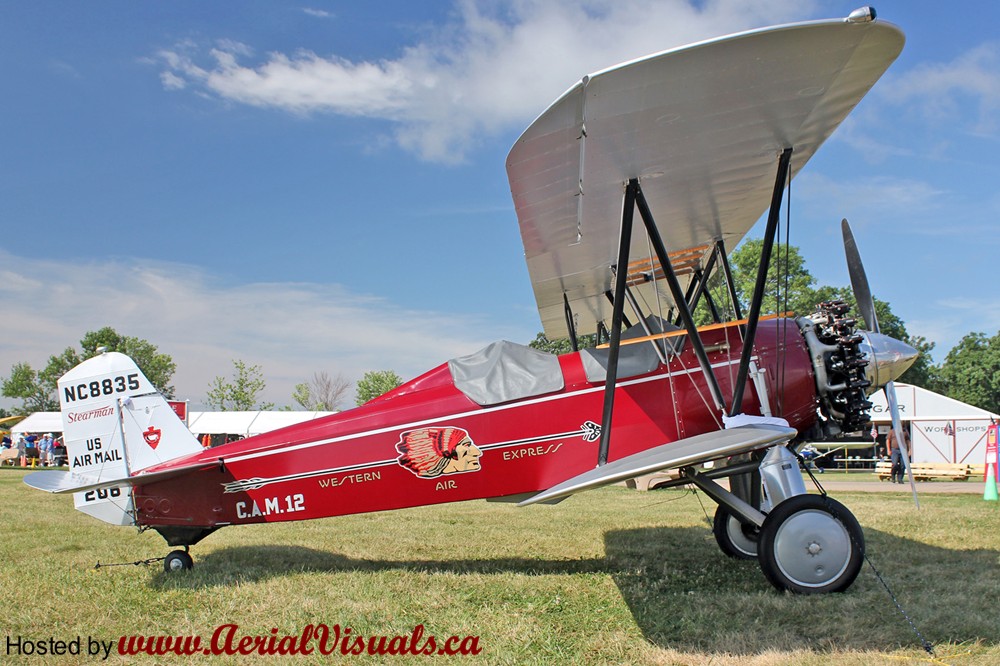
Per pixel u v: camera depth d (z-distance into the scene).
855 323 5.63
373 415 5.86
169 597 4.90
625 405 5.64
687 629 3.94
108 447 6.25
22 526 8.61
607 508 10.30
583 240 6.30
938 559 5.65
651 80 3.85
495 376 5.81
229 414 36.16
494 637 3.93
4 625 4.26
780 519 4.61
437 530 8.12
